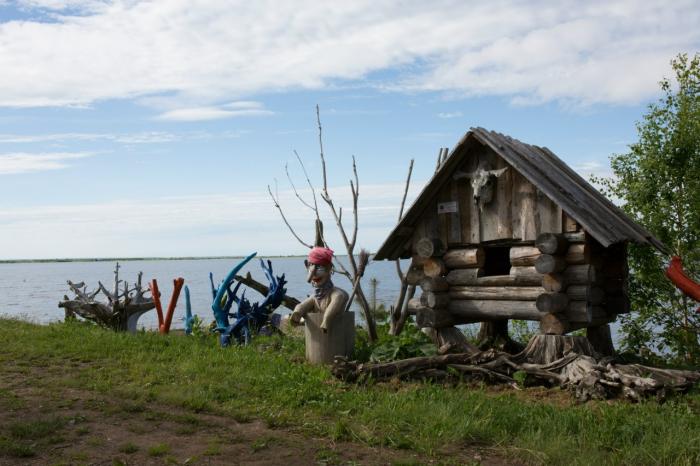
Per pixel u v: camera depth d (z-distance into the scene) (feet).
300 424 23.77
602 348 35.53
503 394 28.81
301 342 42.68
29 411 23.77
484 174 33.94
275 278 46.34
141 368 32.42
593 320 33.35
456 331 36.63
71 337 42.09
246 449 20.59
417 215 37.52
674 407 25.35
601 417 24.43
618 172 45.11
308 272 35.78
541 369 30.30
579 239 31.50
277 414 24.63
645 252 41.32
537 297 32.35
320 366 33.81
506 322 41.50
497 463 20.20
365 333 46.42
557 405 26.99
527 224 33.30
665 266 41.93
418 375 31.45
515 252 33.78
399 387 30.09
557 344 31.48
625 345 43.34
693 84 43.24
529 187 33.30
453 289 36.32
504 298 34.19
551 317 31.91
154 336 44.19
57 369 32.30
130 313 52.16
